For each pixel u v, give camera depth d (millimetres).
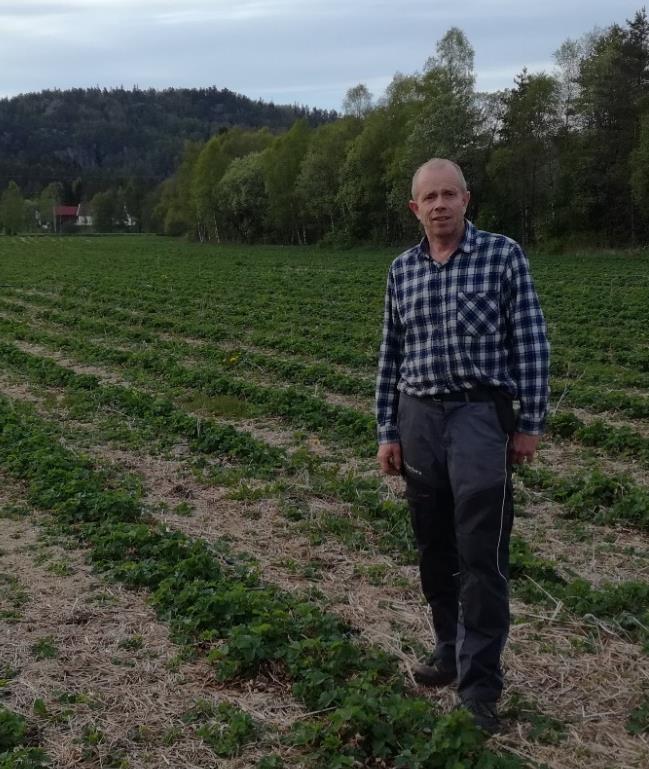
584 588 3967
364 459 6535
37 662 3480
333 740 2816
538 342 2910
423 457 3051
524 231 38531
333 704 3068
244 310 16359
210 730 2965
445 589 3227
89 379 9453
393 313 3172
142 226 103312
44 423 7637
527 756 2803
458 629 3037
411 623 3758
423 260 3023
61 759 2842
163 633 3715
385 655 3375
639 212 34688
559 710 3076
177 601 3881
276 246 53562
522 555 4320
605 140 35281
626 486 5422
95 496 5348
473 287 2912
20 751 2809
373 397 8953
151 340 13133
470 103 39000
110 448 6945
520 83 37719
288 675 3305
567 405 8414
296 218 55438
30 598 4090
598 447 6855
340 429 7234
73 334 14273
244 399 8812
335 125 51375
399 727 2867
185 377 9570
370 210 46781
